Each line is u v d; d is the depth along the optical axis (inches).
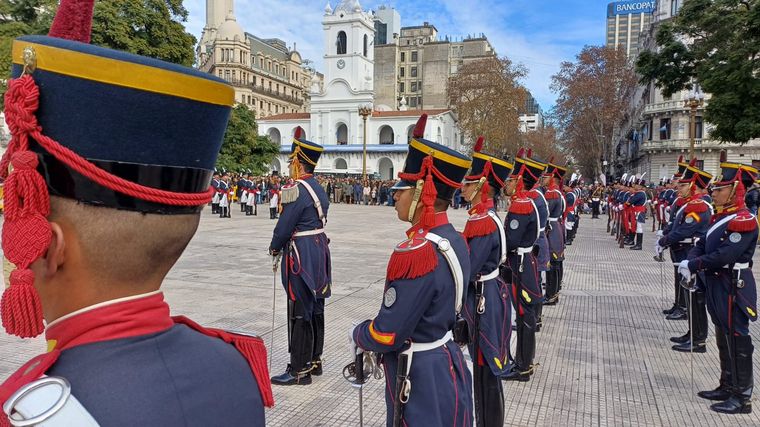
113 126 41.2
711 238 195.0
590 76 1595.7
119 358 42.5
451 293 107.1
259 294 326.0
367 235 667.4
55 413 38.1
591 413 184.1
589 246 634.8
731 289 189.9
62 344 43.5
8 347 222.5
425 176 108.4
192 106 44.2
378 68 3248.0
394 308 101.9
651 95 1691.7
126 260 43.4
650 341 262.2
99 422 39.5
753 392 206.1
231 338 54.0
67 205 41.5
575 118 1654.8
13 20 900.6
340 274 404.2
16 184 39.2
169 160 43.8
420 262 101.0
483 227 160.7
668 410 187.3
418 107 3245.6
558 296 341.4
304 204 197.5
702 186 288.8
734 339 188.9
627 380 213.5
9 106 39.9
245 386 50.4
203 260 452.8
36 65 39.8
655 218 800.3
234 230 698.8
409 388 106.3
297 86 3277.6
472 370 166.4
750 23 586.2
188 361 46.5
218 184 935.0
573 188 665.6
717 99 610.9
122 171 41.9
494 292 165.6
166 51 979.3
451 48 3159.5
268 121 2395.4
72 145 40.7
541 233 278.4
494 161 184.2
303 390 195.3
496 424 159.6
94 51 40.3
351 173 1990.7
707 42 668.7
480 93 1726.1
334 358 228.2
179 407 43.4
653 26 1788.9
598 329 281.0
